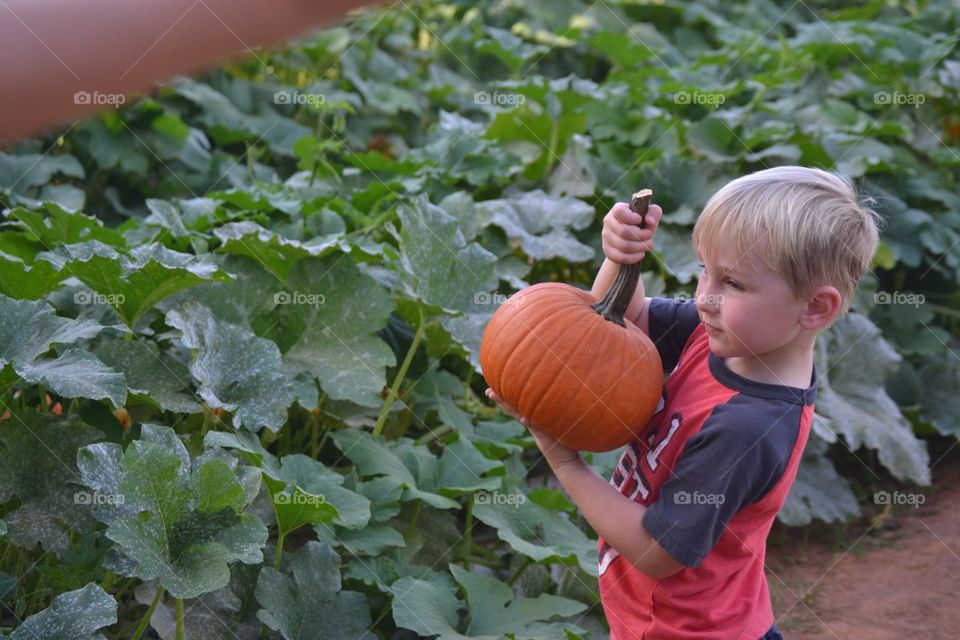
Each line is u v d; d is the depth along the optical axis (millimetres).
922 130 5566
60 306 2447
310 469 2279
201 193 4727
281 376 2312
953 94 5773
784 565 3176
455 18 7332
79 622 1665
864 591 2994
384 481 2432
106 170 4621
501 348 1839
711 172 4246
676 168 4254
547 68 6922
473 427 2963
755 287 1557
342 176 4086
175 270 2182
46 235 2885
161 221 3227
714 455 1585
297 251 2668
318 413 2752
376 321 2674
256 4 291
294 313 2656
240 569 2189
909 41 6105
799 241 1526
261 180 4844
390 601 2326
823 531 3416
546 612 2244
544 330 1802
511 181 4391
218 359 2295
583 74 7086
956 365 4152
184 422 2502
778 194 1561
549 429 1796
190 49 290
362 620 2113
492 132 4469
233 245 2652
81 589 1704
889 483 3762
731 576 1705
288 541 2709
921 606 2896
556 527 2596
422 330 2773
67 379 1938
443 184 4043
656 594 1709
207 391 2186
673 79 5363
